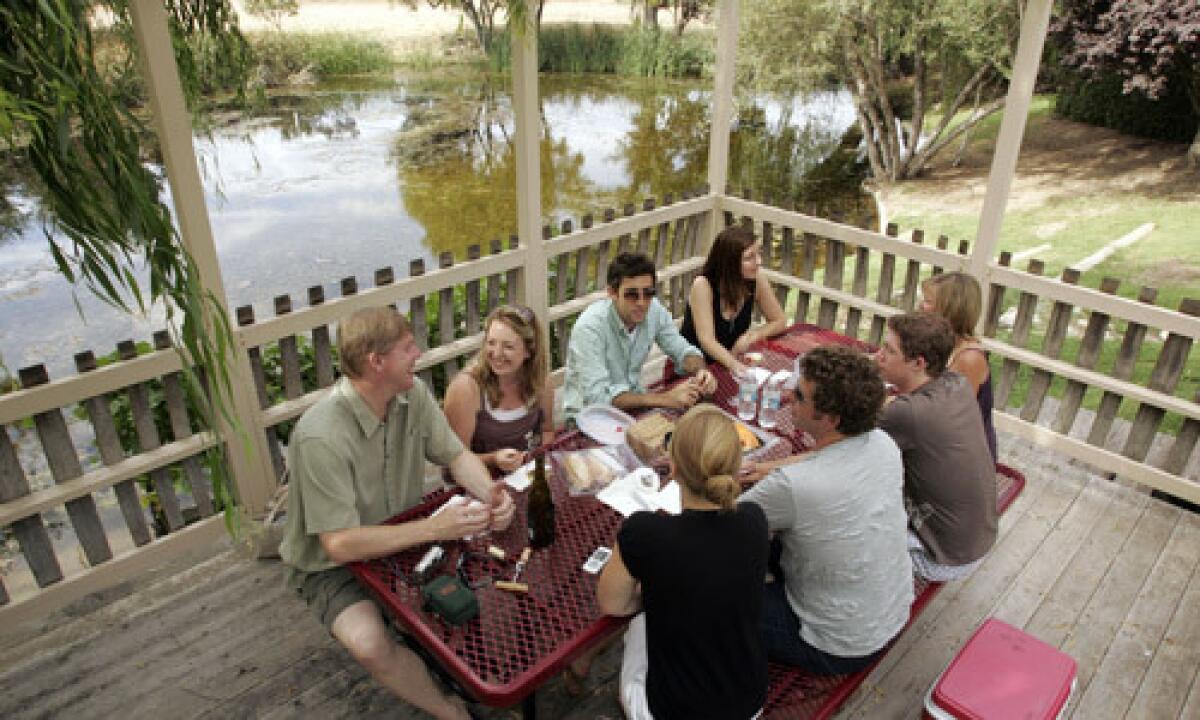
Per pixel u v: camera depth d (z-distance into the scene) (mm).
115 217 1883
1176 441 3531
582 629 1870
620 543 1782
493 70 17203
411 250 11031
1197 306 3303
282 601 2922
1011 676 2229
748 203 4770
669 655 1812
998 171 3713
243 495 3248
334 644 2713
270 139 14812
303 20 18203
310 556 2250
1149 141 14828
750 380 2865
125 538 4859
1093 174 14133
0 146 1817
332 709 2449
